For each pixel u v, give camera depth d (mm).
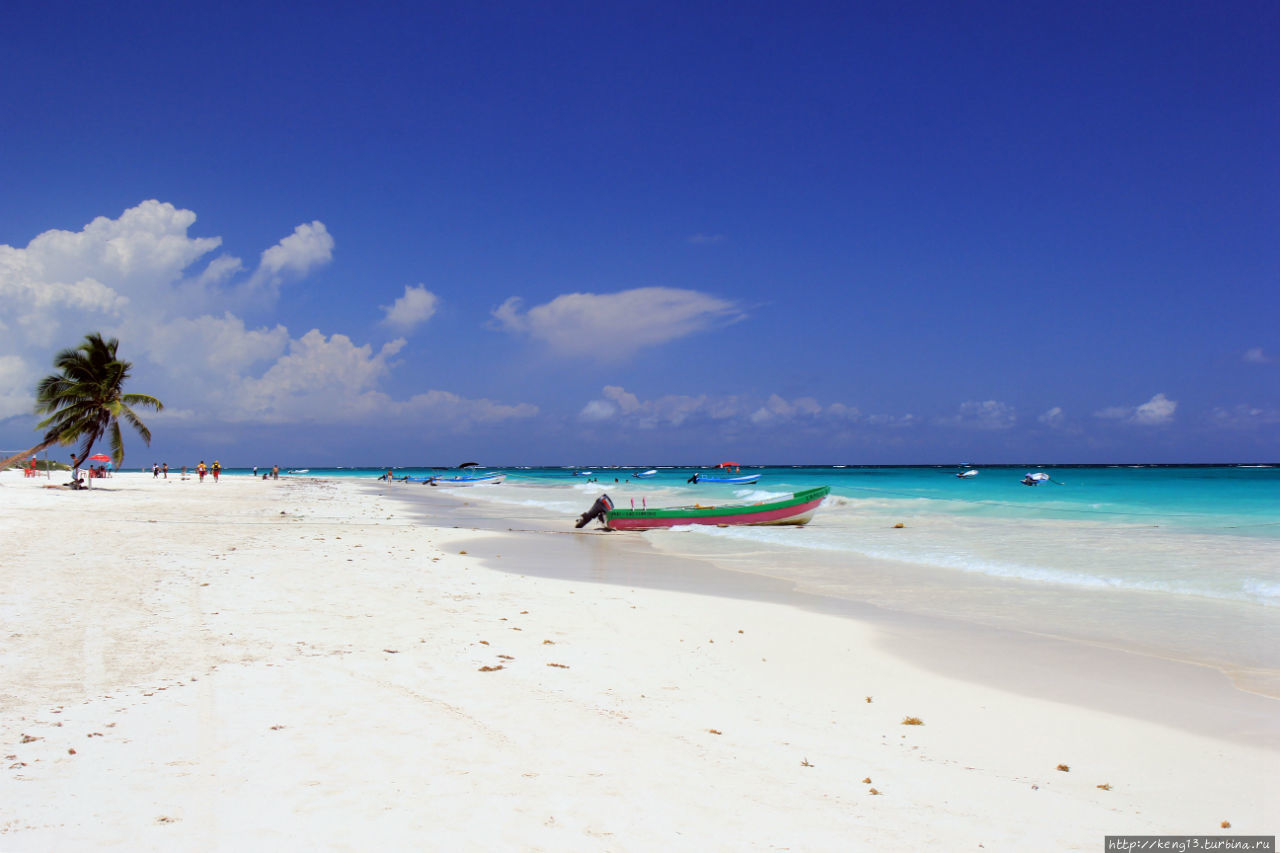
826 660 9938
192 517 28625
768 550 23234
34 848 4273
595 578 17062
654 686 8328
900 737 7094
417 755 5941
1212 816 5523
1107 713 7953
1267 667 9797
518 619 11477
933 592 15484
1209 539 24234
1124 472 120500
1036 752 6809
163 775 5359
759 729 7094
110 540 18750
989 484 74938
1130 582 16391
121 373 47438
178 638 9227
